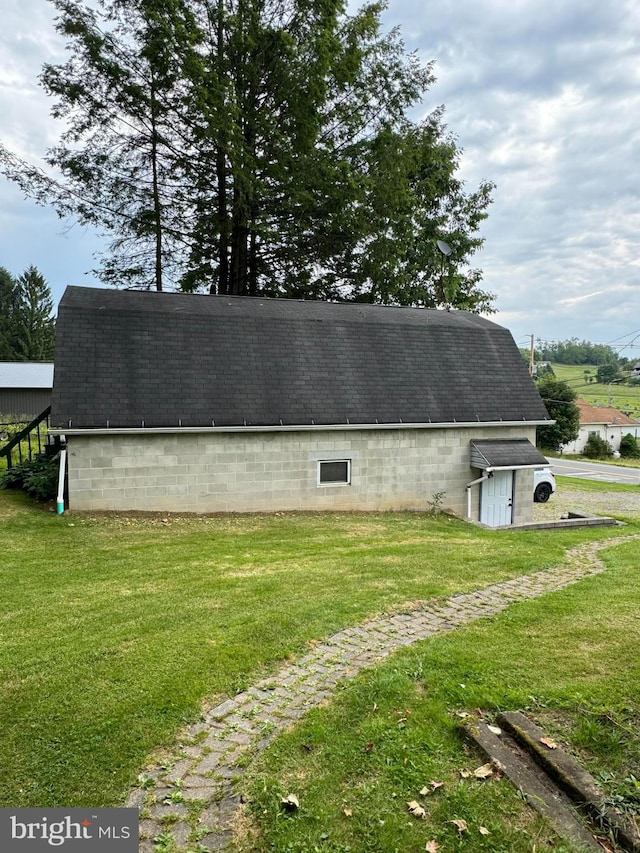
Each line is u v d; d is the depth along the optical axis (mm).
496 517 12461
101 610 4969
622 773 2682
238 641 4320
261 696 3578
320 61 15625
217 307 11641
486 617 4988
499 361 13031
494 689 3473
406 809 2512
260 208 17234
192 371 10062
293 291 19438
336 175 16438
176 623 4672
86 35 14961
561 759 2758
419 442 11594
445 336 12945
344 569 6586
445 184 21078
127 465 9406
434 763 2818
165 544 7695
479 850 2264
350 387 11109
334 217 17203
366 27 17031
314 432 10648
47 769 2801
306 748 2990
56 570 6266
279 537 8547
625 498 19266
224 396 9984
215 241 18172
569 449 44969
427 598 5543
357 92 17922
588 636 4422
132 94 15695
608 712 3174
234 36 15547
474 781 2676
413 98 18703
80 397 9062
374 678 3723
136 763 2877
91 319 10039
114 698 3443
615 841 2303
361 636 4562
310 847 2309
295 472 10594
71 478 9148
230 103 14992
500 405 12195
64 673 3736
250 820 2496
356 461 11102
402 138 18203
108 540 7781
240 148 15320
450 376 12227
